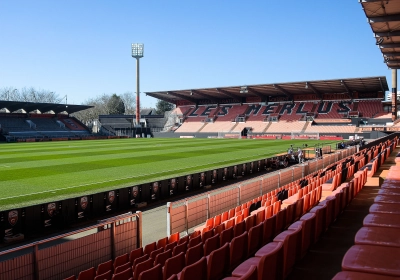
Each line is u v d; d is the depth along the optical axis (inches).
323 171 764.6
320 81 2459.4
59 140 2596.0
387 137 1577.3
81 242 324.5
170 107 4827.8
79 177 880.3
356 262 138.9
